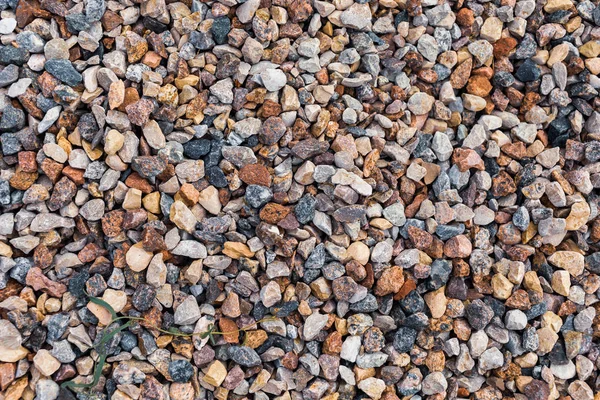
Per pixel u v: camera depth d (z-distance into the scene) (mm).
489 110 755
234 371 708
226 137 724
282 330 711
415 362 725
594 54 759
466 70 750
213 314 711
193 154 718
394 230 733
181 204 705
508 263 737
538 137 759
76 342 688
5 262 688
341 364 724
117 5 713
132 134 703
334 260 724
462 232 736
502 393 738
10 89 697
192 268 706
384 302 725
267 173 713
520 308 729
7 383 678
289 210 719
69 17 700
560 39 762
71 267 700
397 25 747
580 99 759
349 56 731
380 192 733
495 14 760
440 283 729
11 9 713
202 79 723
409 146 740
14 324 682
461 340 732
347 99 735
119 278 700
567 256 742
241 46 729
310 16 739
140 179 707
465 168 736
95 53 713
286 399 712
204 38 720
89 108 711
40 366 679
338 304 721
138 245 702
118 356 695
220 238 708
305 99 727
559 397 742
